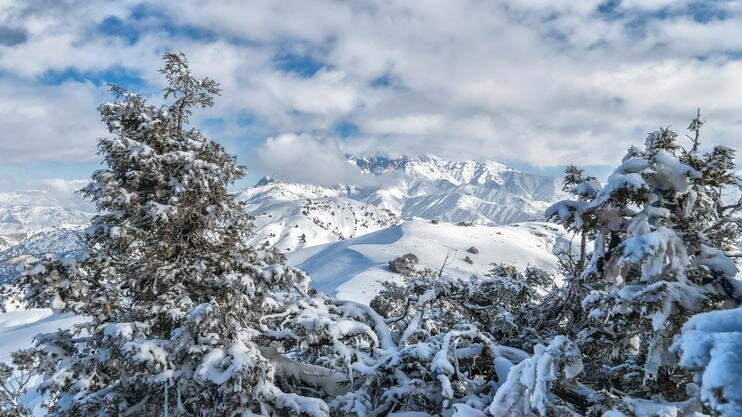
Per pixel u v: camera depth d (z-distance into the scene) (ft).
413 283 44.45
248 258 33.35
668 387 19.06
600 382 26.07
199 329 28.07
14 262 29.01
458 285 41.91
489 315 42.80
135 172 31.12
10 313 226.58
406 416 29.78
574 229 20.42
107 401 29.27
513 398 17.89
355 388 37.14
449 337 30.76
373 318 42.50
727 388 7.43
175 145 34.22
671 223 17.42
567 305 34.06
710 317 9.23
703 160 17.34
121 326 27.45
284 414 30.04
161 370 28.40
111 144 31.01
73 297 30.35
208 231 34.88
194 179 31.14
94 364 30.76
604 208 17.57
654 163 16.89
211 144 34.81
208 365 26.96
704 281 16.11
